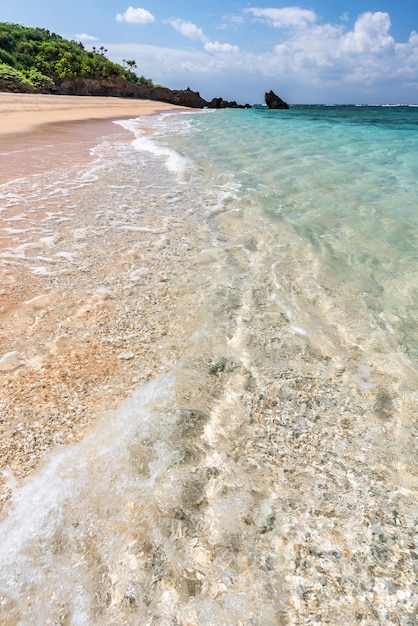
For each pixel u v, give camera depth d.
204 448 2.45
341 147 13.98
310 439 2.55
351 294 4.27
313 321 3.81
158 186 8.30
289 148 13.78
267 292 4.30
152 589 1.74
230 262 4.96
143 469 2.29
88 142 13.89
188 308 3.96
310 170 10.02
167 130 19.55
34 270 4.59
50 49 51.41
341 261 5.00
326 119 28.50
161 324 3.70
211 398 2.85
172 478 2.24
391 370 3.19
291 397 2.89
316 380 3.07
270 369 3.17
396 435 2.59
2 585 1.76
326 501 2.15
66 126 18.47
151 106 46.72
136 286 4.35
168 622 1.63
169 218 6.43
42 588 1.75
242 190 8.15
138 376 3.05
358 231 5.91
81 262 4.84
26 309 3.85
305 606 1.69
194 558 1.86
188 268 4.79
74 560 1.85
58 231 5.71
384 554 1.89
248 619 1.64
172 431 2.55
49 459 2.36
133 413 2.70
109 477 2.25
